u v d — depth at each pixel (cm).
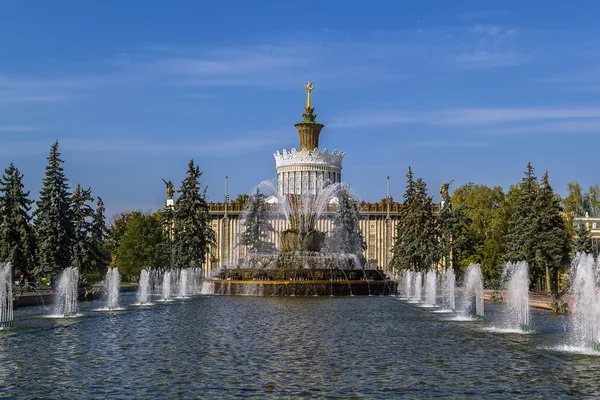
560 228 6312
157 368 2148
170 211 8825
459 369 2161
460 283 7706
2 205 5809
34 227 6038
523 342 2744
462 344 2675
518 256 6400
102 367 2164
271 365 2198
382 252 10669
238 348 2528
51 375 2045
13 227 5809
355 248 9356
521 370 2156
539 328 3241
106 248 9706
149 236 8638
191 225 7769
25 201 5878
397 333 3003
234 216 10800
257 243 10081
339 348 2544
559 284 6975
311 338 2805
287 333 2956
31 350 2492
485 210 8769
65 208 6153
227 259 10712
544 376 2070
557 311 4044
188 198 7844
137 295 5669
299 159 11075
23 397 1794
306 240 6681
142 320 3497
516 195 7788
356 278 6022
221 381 1969
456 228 7694
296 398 1789
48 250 5981
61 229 6066
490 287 7688
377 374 2073
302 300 5050
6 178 5838
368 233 10725
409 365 2219
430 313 4028
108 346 2583
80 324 3309
